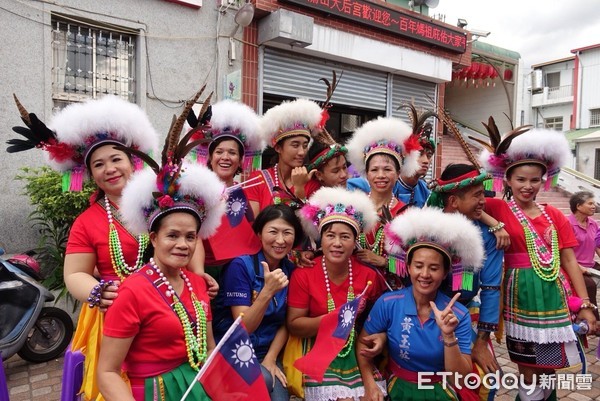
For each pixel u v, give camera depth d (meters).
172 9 5.85
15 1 4.81
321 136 3.14
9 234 4.90
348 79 7.82
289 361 2.36
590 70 20.83
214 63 6.23
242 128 2.82
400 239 2.26
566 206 10.37
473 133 12.52
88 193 4.32
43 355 3.87
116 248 2.05
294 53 7.10
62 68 5.24
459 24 9.17
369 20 7.48
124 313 1.68
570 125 22.09
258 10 6.41
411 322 2.22
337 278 2.42
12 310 3.49
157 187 1.79
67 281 2.00
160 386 1.73
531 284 2.63
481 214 2.60
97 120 2.07
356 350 2.38
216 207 1.94
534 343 2.63
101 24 5.39
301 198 2.81
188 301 1.88
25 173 4.95
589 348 4.41
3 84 4.80
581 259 4.68
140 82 5.65
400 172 2.97
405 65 8.18
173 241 1.76
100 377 1.66
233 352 1.86
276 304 2.36
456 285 2.25
